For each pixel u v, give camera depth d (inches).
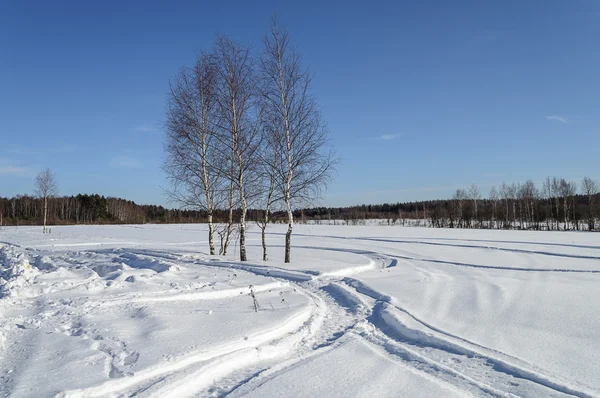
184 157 643.5
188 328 245.1
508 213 2591.0
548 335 254.2
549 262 632.4
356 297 369.7
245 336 230.1
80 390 155.7
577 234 1359.5
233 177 609.0
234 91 592.4
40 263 525.3
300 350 230.7
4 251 666.8
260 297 352.5
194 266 532.7
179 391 167.6
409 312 305.6
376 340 249.6
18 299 310.8
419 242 1035.3
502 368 200.2
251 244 1043.9
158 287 364.8
